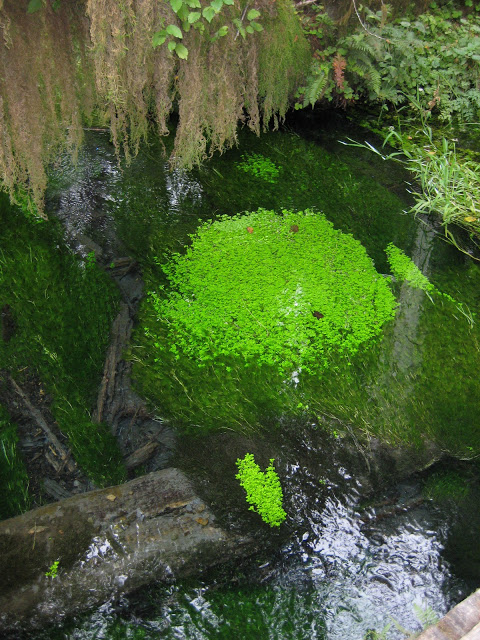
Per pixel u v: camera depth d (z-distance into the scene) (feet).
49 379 9.06
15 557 6.93
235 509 7.68
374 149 12.58
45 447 8.48
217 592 7.09
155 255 10.84
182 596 7.02
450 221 11.84
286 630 6.86
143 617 6.86
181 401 8.96
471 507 7.88
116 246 10.91
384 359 9.45
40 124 8.55
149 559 7.11
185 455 8.37
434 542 7.57
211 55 9.05
